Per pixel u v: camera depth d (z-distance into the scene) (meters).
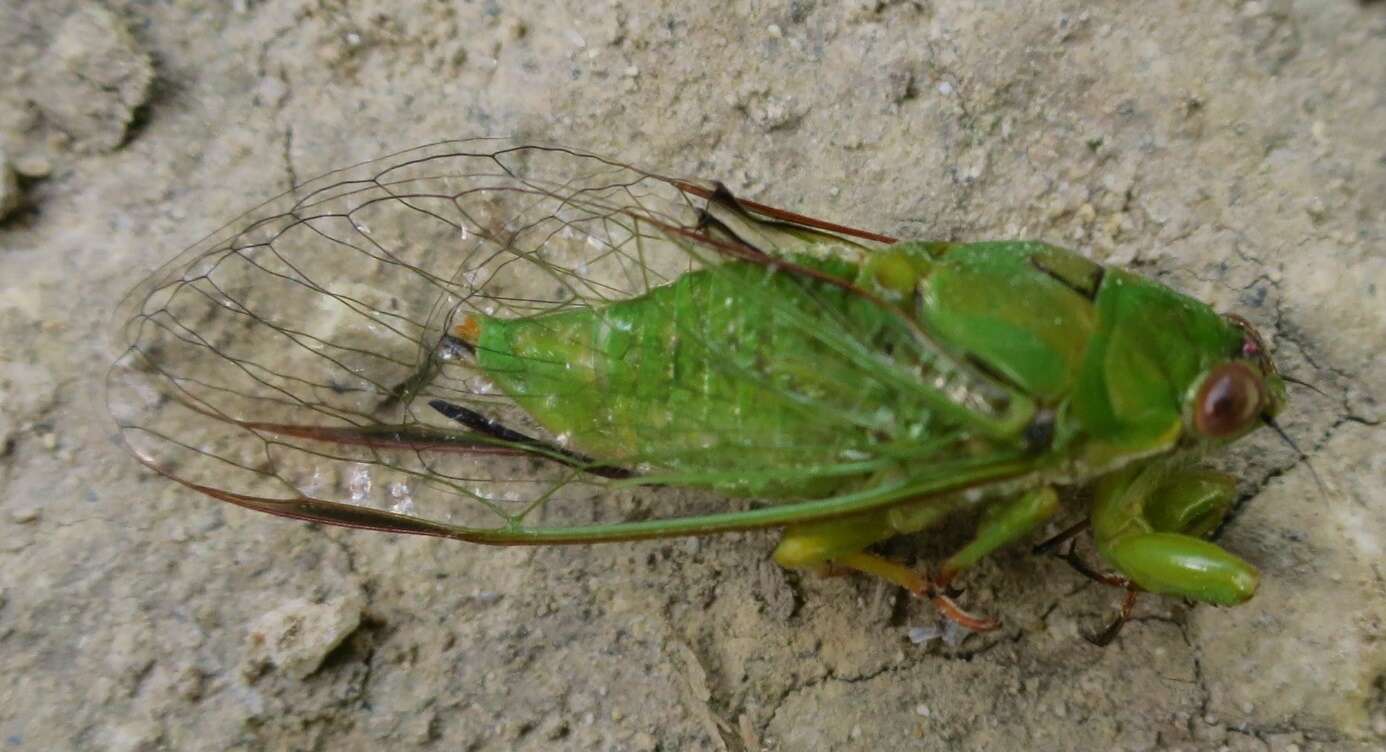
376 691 0.06
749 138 0.07
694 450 0.06
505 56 0.07
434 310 0.07
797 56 0.07
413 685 0.06
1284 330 0.07
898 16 0.07
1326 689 0.06
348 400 0.07
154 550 0.06
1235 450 0.06
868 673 0.06
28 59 0.07
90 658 0.06
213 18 0.07
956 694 0.06
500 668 0.06
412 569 0.06
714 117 0.07
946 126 0.07
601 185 0.07
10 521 0.06
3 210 0.07
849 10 0.07
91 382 0.06
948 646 0.06
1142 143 0.07
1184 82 0.07
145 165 0.07
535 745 0.06
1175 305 0.06
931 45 0.07
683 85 0.07
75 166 0.07
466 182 0.07
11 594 0.06
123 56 0.07
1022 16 0.07
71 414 0.06
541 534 0.06
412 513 0.06
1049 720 0.06
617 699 0.06
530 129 0.07
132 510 0.06
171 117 0.07
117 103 0.07
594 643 0.06
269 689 0.06
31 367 0.06
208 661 0.06
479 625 0.06
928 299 0.06
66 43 0.07
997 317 0.06
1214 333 0.06
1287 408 0.06
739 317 0.06
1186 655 0.06
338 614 0.06
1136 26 0.07
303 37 0.07
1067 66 0.07
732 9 0.07
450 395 0.06
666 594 0.06
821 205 0.07
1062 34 0.07
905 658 0.06
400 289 0.07
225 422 0.06
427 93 0.07
